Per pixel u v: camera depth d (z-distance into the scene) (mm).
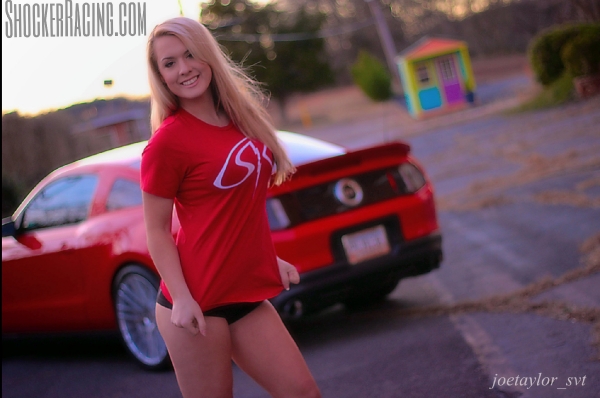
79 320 5457
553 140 12961
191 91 2566
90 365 5520
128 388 4664
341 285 4672
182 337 2564
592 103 16766
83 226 5316
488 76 38000
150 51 2611
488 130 17938
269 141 2719
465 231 7699
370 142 23938
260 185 2658
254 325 2631
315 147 5441
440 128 22422
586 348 3799
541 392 3396
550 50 19453
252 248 2621
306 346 5004
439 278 6109
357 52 53344
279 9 43375
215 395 2604
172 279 2516
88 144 15883
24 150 14078
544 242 6359
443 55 28484
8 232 5773
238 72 2832
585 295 4684
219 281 2551
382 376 4020
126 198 5137
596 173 8930
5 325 6145
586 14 20266
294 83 42438
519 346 4051
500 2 41938
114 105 17375
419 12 50406
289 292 4551
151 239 2543
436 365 4027
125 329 5043
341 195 4789
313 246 4605
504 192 9305
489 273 5836
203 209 2562
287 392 2625
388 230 4898
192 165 2521
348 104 45062
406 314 5270
